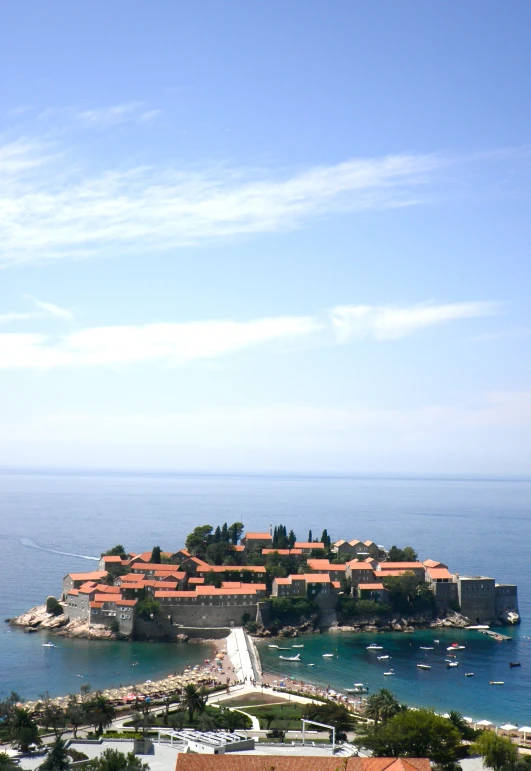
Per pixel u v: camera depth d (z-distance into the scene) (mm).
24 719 187875
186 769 145125
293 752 180375
